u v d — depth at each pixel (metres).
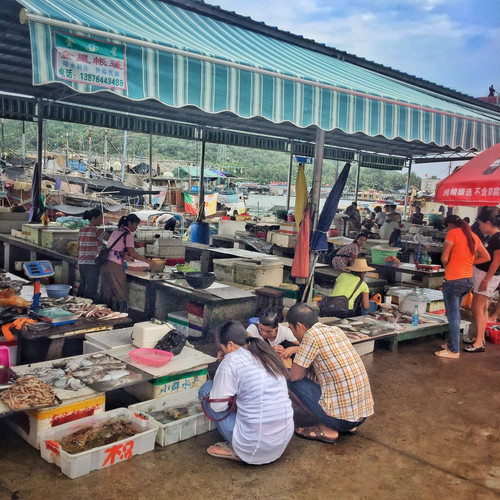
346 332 5.98
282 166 79.88
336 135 14.25
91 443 3.39
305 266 6.62
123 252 6.72
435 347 6.64
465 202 5.77
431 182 38.88
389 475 3.48
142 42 3.42
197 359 4.34
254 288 7.13
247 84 4.01
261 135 14.90
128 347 4.53
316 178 6.70
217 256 9.39
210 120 12.39
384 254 9.66
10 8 5.00
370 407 3.90
